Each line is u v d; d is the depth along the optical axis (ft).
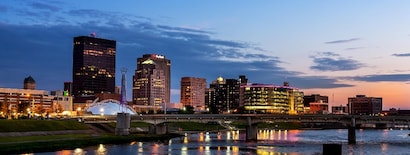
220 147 568.82
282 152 503.20
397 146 593.42
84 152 485.15
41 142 536.01
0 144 496.64
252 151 514.27
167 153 488.02
